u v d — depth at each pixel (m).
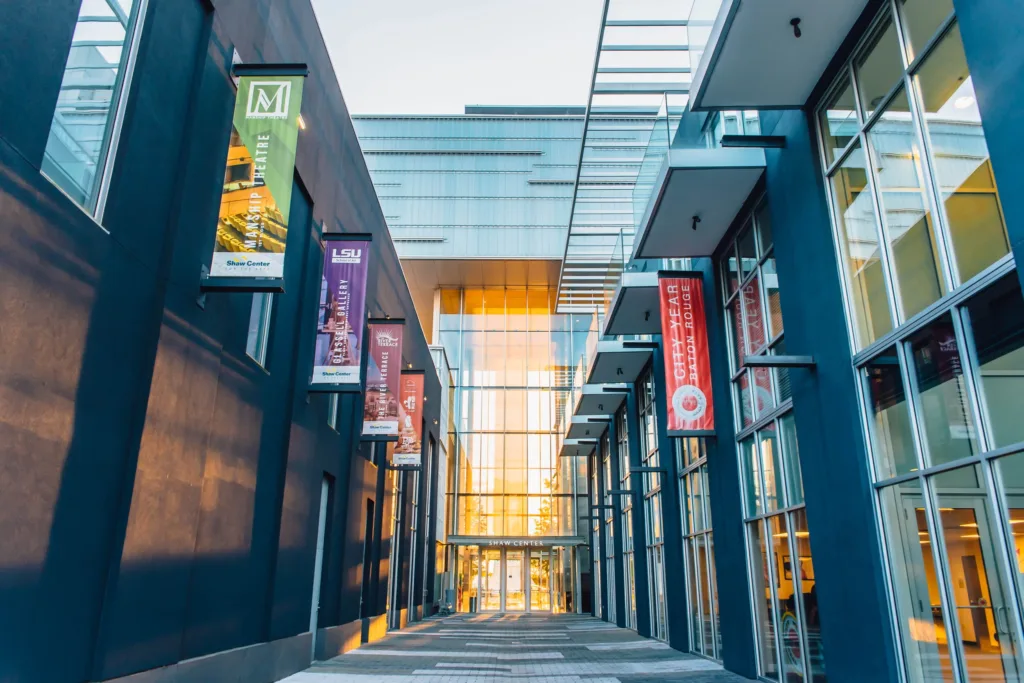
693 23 7.80
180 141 6.95
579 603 32.19
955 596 5.13
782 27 6.56
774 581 9.12
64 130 5.26
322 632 12.42
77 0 5.23
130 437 6.02
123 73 6.08
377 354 14.97
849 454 6.60
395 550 20.58
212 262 7.27
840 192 7.14
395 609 20.23
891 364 6.14
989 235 4.80
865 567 6.26
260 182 7.48
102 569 5.61
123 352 5.92
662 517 15.65
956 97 5.22
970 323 5.02
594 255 25.52
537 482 34.62
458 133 38.72
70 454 5.21
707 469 12.20
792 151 8.00
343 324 11.45
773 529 9.20
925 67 5.65
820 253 7.26
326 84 12.42
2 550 4.48
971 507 4.95
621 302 12.99
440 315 38.84
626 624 21.05
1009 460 4.55
